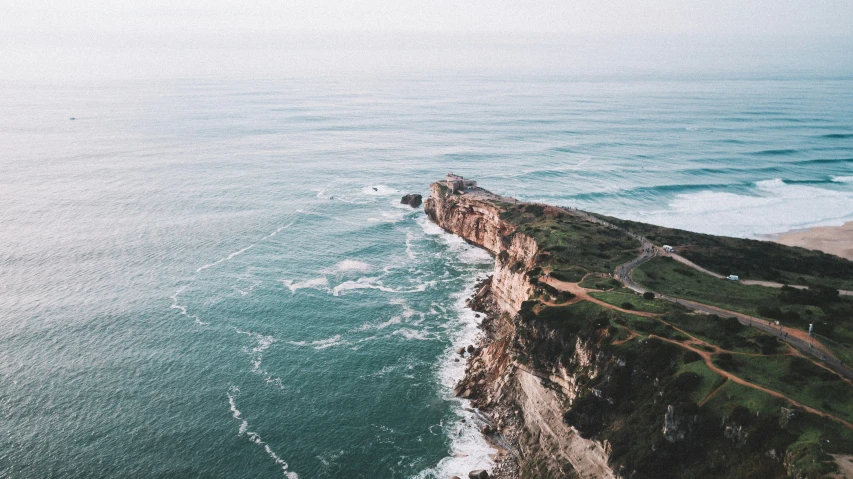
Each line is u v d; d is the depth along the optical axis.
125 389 78.94
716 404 54.56
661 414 56.78
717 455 51.16
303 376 83.50
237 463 66.38
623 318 71.38
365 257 130.88
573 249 101.75
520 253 112.44
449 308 106.94
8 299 102.50
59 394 77.12
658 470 53.16
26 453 66.50
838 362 60.16
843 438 46.81
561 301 80.56
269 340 93.19
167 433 70.81
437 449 69.25
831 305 80.44
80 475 63.75
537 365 74.06
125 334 92.75
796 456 46.31
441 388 81.50
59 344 88.94
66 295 105.06
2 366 82.62
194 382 81.12
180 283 112.19
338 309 104.88
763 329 69.44
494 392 77.62
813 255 116.00
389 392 80.31
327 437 71.06
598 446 59.44
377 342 93.69
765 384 55.28
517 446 68.56
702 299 81.38
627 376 63.19
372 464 66.69
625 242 110.12
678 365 61.06
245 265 122.44
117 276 114.00
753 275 96.56
